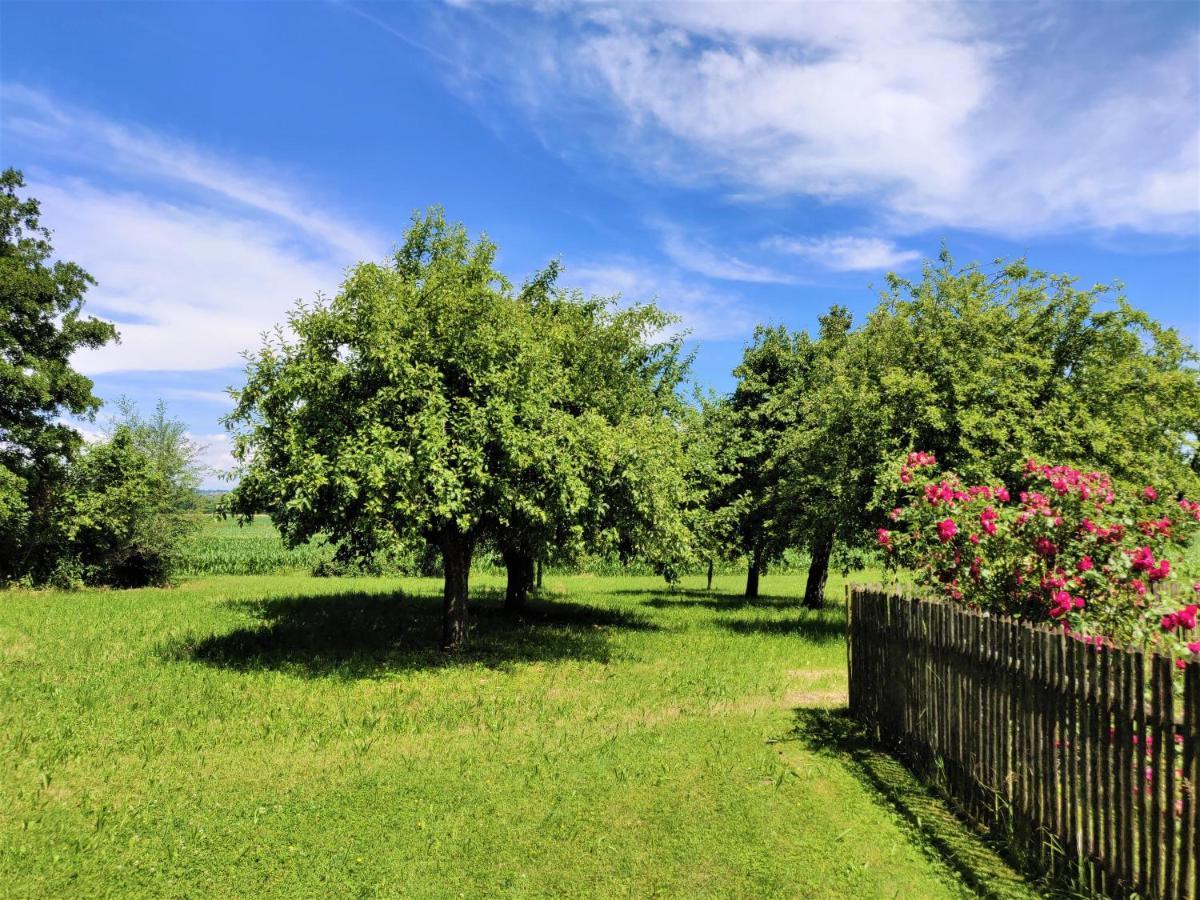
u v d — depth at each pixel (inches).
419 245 585.9
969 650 211.5
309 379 425.1
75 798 227.6
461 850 191.0
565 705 344.5
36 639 515.8
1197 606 193.0
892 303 604.4
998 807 194.1
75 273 1113.4
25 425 1047.0
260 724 307.7
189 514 1214.3
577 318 623.8
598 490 476.7
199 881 176.2
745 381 901.8
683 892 169.0
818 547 828.0
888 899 163.6
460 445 414.3
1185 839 134.2
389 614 678.5
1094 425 468.1
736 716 323.3
